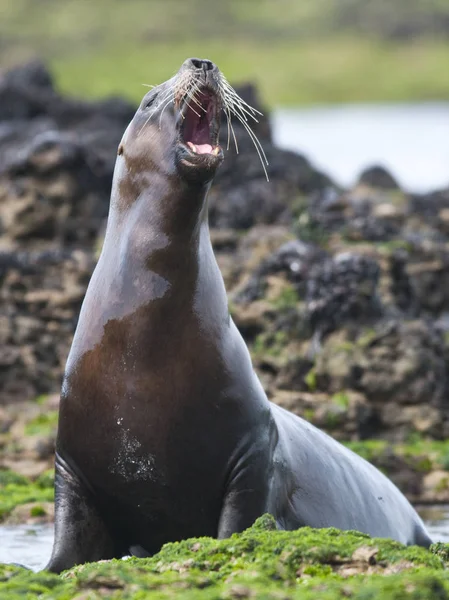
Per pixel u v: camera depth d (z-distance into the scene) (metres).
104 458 31.33
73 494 31.84
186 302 31.19
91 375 31.39
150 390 30.81
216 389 31.02
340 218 84.06
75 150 86.38
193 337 31.08
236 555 26.58
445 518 50.28
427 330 69.00
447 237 98.56
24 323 71.62
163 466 31.02
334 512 35.72
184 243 31.30
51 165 85.56
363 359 66.75
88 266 74.81
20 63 124.69
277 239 80.50
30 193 84.88
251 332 68.94
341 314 68.44
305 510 34.56
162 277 31.23
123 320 31.22
